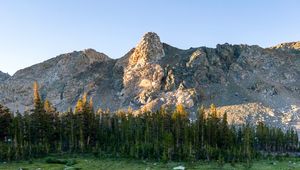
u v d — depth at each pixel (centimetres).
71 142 15512
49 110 16900
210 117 18025
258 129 18962
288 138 18975
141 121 17975
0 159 13400
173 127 16500
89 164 12875
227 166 13075
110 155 14575
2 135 15788
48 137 15862
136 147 14288
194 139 15575
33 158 13950
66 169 11769
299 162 14762
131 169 12181
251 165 13400
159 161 13700
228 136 16312
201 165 13150
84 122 16312
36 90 16750
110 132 17200
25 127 15575
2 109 16512
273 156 16175
